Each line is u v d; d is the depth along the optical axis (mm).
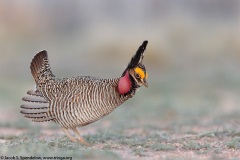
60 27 82750
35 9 71312
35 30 67938
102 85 17891
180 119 26469
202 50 51500
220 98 34656
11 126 24328
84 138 19984
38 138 20516
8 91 37938
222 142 19625
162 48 49594
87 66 51062
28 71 49406
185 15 56219
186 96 35500
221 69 45281
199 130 23109
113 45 51656
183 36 52125
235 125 23578
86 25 84000
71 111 17750
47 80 18453
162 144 18719
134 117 27750
